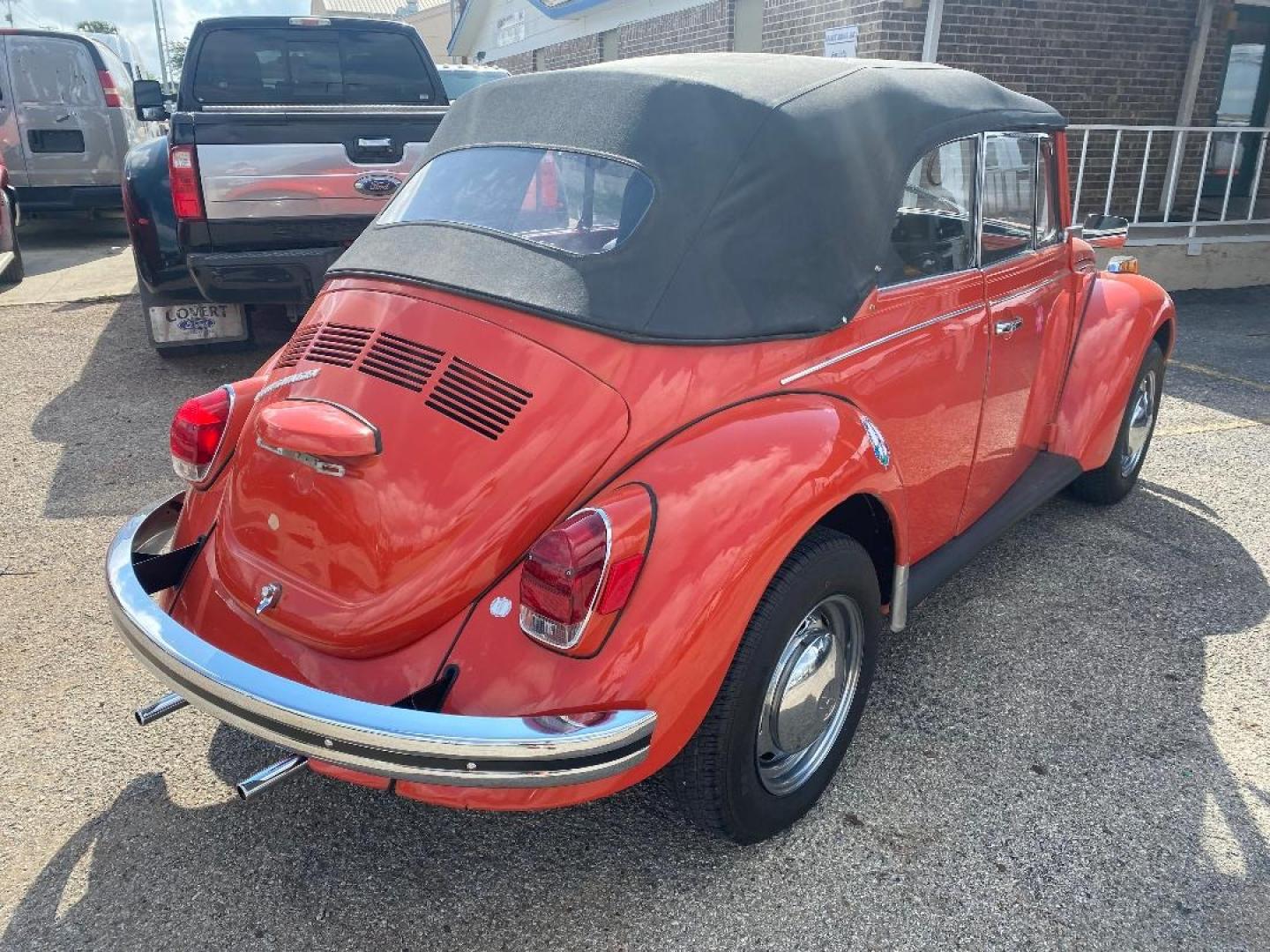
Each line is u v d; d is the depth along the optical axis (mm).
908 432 3027
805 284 2682
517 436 2328
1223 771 2998
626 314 2459
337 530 2348
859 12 9602
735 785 2463
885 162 2904
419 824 2781
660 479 2289
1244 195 12016
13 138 11898
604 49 15414
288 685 2158
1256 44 11367
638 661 2141
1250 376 7195
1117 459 4664
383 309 2619
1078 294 4297
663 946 2387
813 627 2660
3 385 6672
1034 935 2414
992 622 3844
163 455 5445
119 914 2467
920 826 2770
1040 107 3867
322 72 7145
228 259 5840
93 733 3146
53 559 4270
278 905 2502
